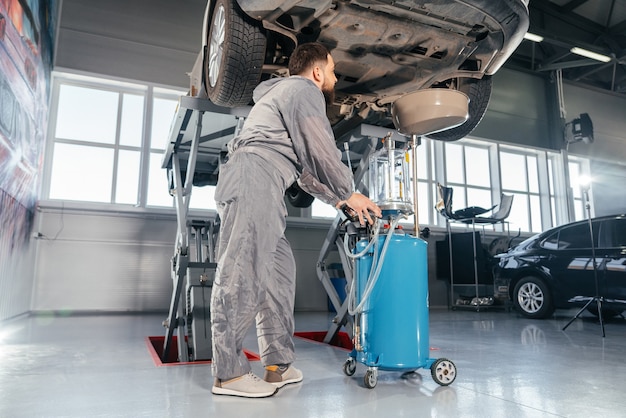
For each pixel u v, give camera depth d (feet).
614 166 29.50
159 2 19.17
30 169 13.09
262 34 6.37
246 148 4.47
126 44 18.30
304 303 18.92
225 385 4.29
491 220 20.02
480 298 19.54
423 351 4.80
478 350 7.54
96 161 17.81
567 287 13.57
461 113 4.91
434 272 22.16
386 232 4.95
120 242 16.63
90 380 5.00
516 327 11.74
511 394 4.40
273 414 3.65
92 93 18.04
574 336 9.66
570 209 26.81
